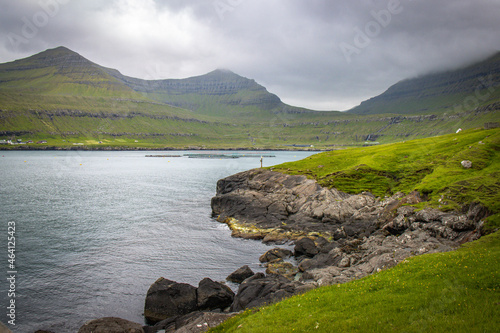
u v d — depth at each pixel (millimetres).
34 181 138375
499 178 55500
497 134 85688
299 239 58062
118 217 77375
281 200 81750
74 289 40062
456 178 62938
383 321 17922
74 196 104938
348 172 89188
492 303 18141
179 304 33969
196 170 191375
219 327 23047
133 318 34094
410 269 25719
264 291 32312
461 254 27031
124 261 49312
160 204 94000
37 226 68000
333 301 22312
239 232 63844
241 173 107562
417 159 91562
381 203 69312
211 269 46656
